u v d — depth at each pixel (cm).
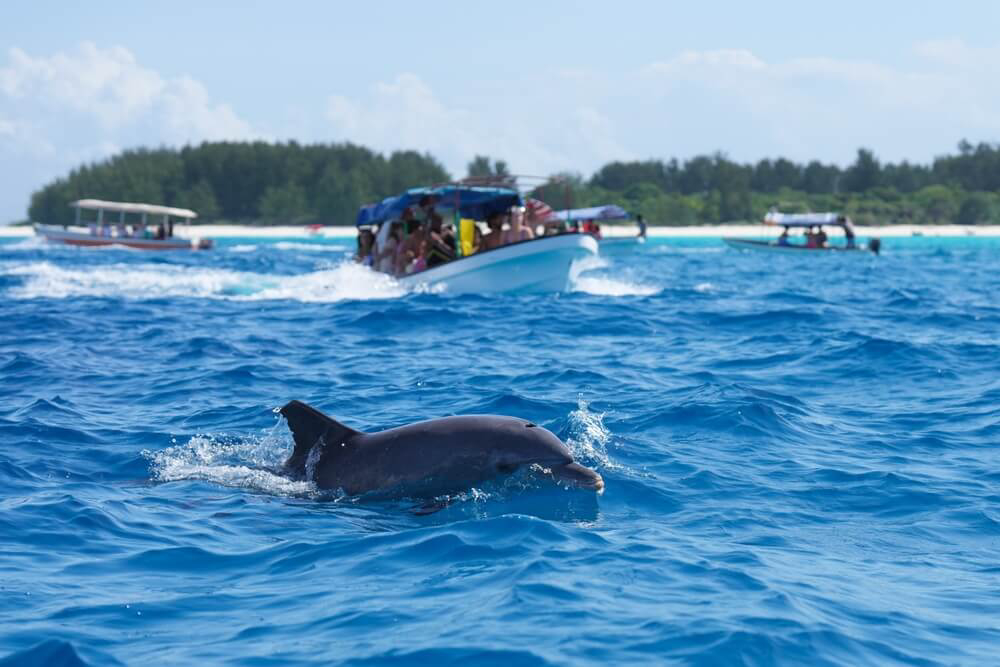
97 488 982
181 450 1128
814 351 1866
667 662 571
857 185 18950
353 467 972
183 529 848
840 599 677
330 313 2612
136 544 807
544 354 1872
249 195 17862
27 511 883
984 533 844
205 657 585
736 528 850
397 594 685
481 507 901
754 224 16925
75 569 747
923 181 19462
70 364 1750
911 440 1181
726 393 1387
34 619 643
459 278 3127
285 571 741
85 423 1264
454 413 1313
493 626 622
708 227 16175
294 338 2117
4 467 1052
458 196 3222
